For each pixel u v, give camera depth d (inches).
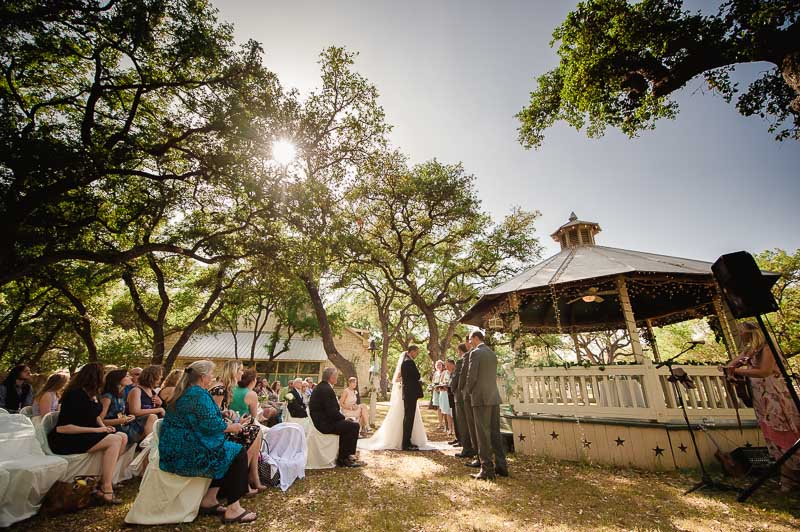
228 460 135.3
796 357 702.5
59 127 357.1
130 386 218.2
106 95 388.8
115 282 678.5
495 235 795.4
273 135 437.7
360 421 342.6
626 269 255.1
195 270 799.7
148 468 131.9
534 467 219.1
